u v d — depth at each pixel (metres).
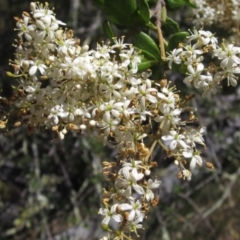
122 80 0.15
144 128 0.16
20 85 0.16
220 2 0.21
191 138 0.16
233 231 0.58
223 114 0.49
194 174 0.50
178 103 0.16
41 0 0.45
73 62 0.15
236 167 0.52
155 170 0.47
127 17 0.17
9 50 0.49
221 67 0.16
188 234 0.53
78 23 0.51
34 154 0.46
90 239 0.48
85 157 0.46
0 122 0.17
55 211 0.51
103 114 0.16
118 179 0.15
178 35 0.16
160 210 0.49
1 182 0.53
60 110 0.16
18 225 0.49
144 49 0.17
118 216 0.15
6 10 0.50
